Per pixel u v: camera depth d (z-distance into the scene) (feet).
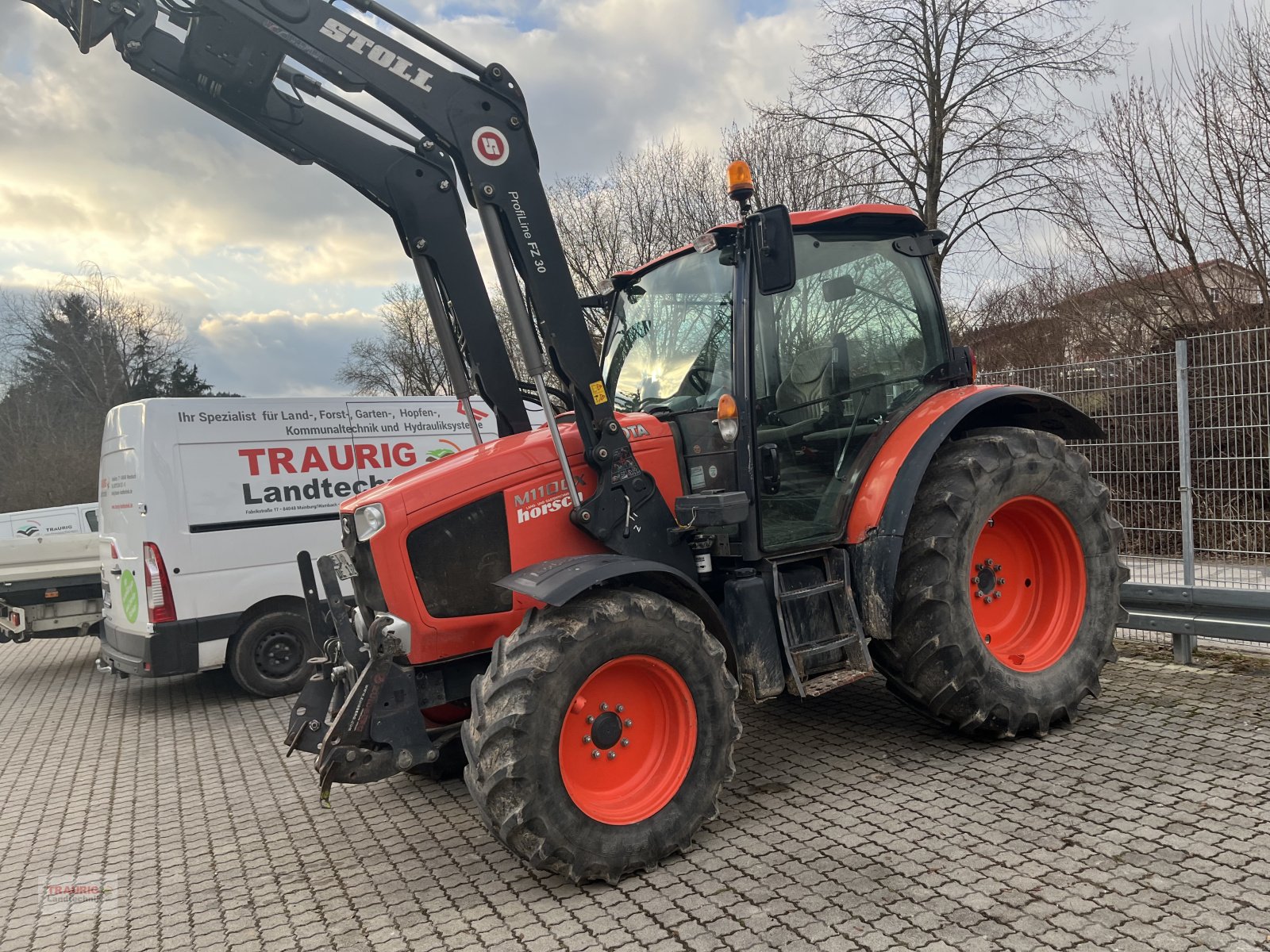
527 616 9.92
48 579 25.79
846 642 11.96
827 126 50.03
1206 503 16.44
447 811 12.48
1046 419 14.90
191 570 19.74
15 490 112.37
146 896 10.46
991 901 8.43
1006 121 47.06
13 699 23.47
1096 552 13.56
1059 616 13.52
